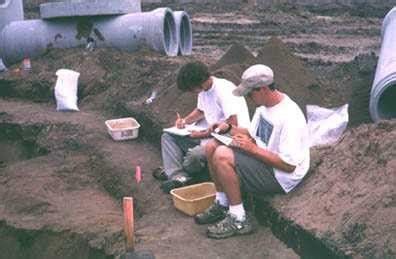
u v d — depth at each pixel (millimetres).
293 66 6711
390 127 4305
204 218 4395
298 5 18000
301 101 6406
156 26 9633
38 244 4617
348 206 3742
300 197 4125
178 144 5176
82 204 5133
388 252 3262
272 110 4059
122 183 5402
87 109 8141
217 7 17906
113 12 9844
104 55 9352
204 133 4809
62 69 9008
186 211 4605
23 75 9242
